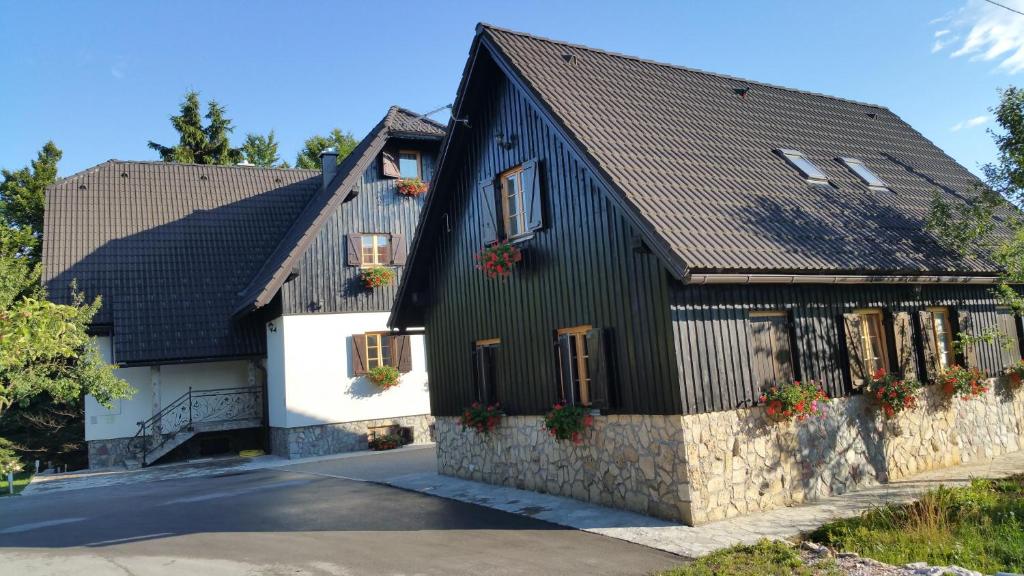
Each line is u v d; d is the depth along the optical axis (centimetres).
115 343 1973
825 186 1232
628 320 934
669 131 1183
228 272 2231
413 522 962
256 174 2603
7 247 2589
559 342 1076
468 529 901
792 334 985
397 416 2070
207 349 2044
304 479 1452
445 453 1367
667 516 877
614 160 991
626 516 911
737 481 891
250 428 2180
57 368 1567
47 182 3241
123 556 855
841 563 673
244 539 911
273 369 2052
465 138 1308
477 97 1271
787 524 831
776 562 684
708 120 1309
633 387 927
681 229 878
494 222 1213
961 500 846
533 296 1129
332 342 2002
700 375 877
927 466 1127
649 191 944
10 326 743
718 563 687
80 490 1573
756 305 952
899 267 1026
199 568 777
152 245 2231
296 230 2203
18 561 870
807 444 974
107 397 1612
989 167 1145
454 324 1343
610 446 975
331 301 2016
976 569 639
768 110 1513
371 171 2156
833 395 1016
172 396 2109
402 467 1541
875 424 1067
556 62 1273
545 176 1110
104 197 2322
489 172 1253
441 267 1382
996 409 1272
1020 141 1104
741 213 995
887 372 1102
